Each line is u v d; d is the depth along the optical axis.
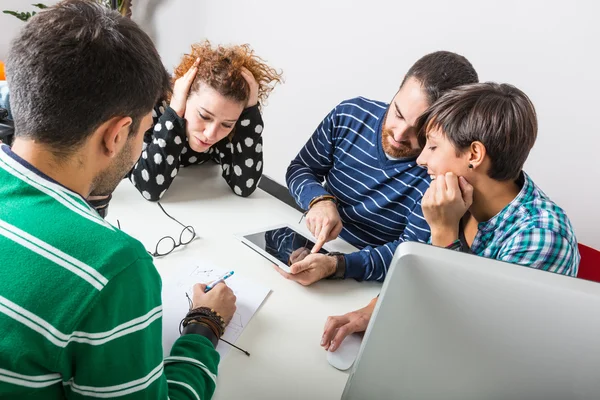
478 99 0.92
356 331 0.97
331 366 0.89
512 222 0.99
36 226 0.52
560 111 1.91
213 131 1.36
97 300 0.51
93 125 0.56
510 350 0.53
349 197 1.53
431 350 0.56
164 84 0.66
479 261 0.49
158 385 0.61
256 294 1.05
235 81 1.32
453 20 2.07
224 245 1.21
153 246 1.15
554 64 1.87
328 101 2.62
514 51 1.96
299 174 1.55
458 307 0.51
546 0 1.82
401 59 2.28
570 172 1.95
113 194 1.36
